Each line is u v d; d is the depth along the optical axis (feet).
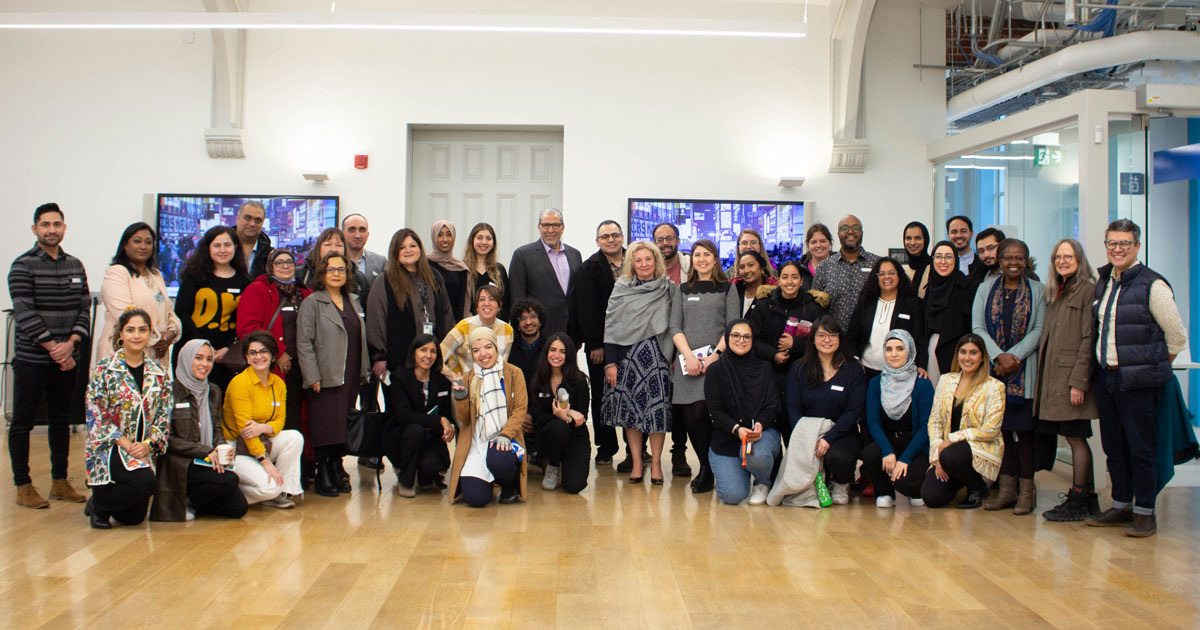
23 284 14.10
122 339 12.82
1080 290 13.73
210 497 13.34
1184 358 18.33
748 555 11.55
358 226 17.58
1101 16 21.61
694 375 15.85
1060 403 13.71
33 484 15.96
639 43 25.49
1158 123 17.83
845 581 10.43
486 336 14.80
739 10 25.63
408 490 15.14
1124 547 12.10
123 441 12.61
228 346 15.51
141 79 24.94
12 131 24.85
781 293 16.14
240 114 24.84
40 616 9.03
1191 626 9.02
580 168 25.43
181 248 24.73
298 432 14.65
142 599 9.60
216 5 24.13
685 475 17.39
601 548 11.84
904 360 14.99
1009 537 12.64
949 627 8.93
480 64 25.34
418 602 9.56
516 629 8.76
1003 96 23.84
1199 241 18.07
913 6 26.00
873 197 25.77
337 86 25.14
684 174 25.50
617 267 17.60
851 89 24.88
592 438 22.70
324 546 11.85
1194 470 17.61
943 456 14.29
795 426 14.97
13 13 19.13
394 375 15.37
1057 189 18.63
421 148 25.89
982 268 15.78
